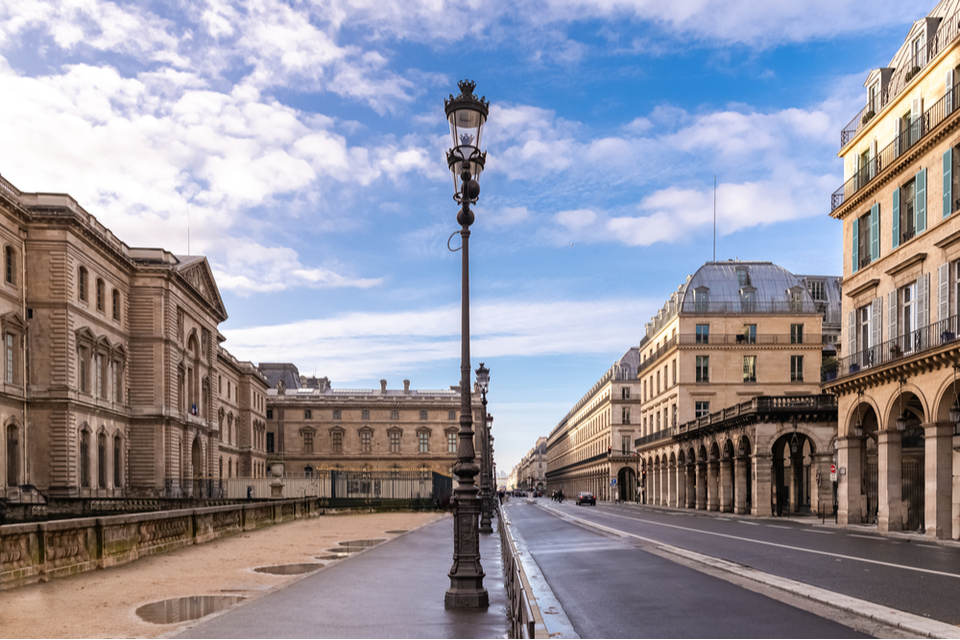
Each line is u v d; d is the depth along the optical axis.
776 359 66.12
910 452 30.41
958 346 23.12
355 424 116.12
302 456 115.00
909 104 28.58
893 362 27.25
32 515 43.06
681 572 14.49
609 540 23.39
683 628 8.97
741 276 69.50
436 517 42.44
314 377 144.00
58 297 49.00
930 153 26.56
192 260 70.19
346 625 9.20
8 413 45.72
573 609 10.58
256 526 29.03
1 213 46.06
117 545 16.67
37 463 47.91
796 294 67.50
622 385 102.00
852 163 33.72
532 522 38.94
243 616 9.79
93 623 9.61
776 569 14.45
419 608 10.45
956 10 27.31
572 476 142.12
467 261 11.45
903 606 10.05
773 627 8.81
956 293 25.02
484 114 11.38
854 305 32.94
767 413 43.94
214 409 75.62
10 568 12.80
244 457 97.00
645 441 78.88
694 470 63.22
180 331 65.75
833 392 33.81
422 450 116.25
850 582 12.48
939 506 24.81
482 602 10.46
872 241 31.06
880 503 28.86
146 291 61.25
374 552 19.20
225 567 15.97
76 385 50.34
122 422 58.03
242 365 98.62
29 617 10.05
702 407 66.12
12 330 46.97
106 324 55.69
